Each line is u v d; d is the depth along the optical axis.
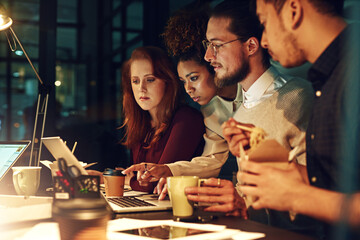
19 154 1.64
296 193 0.87
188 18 1.94
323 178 1.10
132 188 1.82
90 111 6.25
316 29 1.08
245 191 0.94
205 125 1.95
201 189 1.11
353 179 0.92
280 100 1.48
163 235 0.87
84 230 0.74
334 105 1.04
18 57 8.74
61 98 8.06
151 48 2.07
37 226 0.93
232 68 1.55
